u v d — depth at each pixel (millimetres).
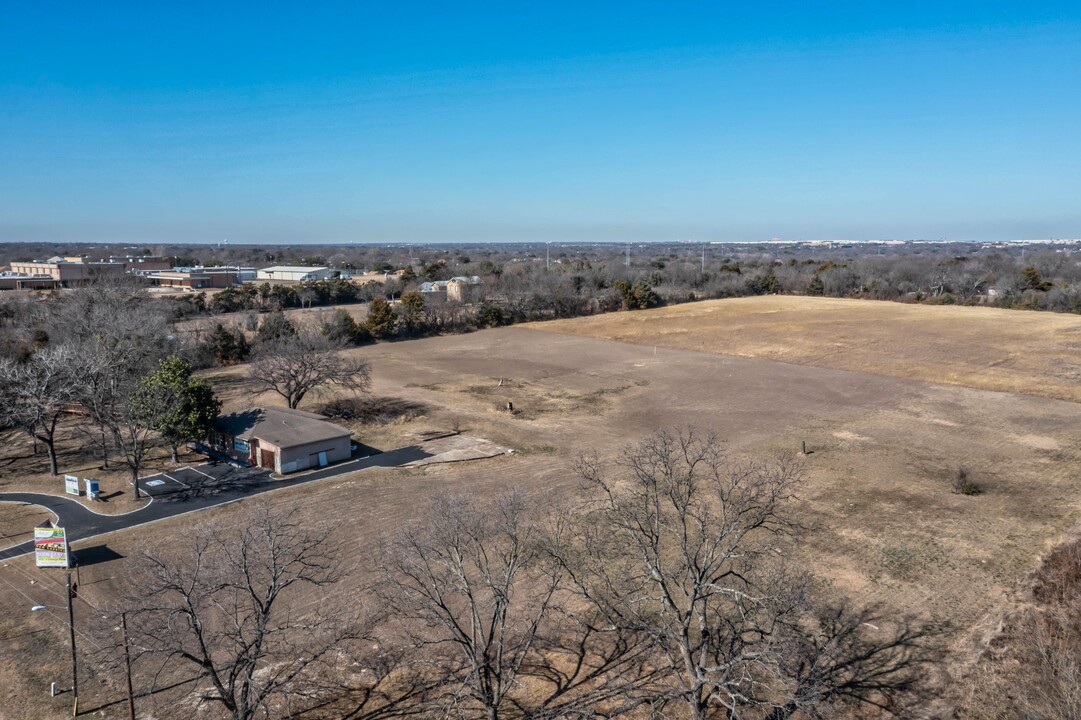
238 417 47062
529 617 26375
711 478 40969
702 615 19641
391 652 24531
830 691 20953
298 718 21359
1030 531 33750
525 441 49594
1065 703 18859
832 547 32062
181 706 21703
